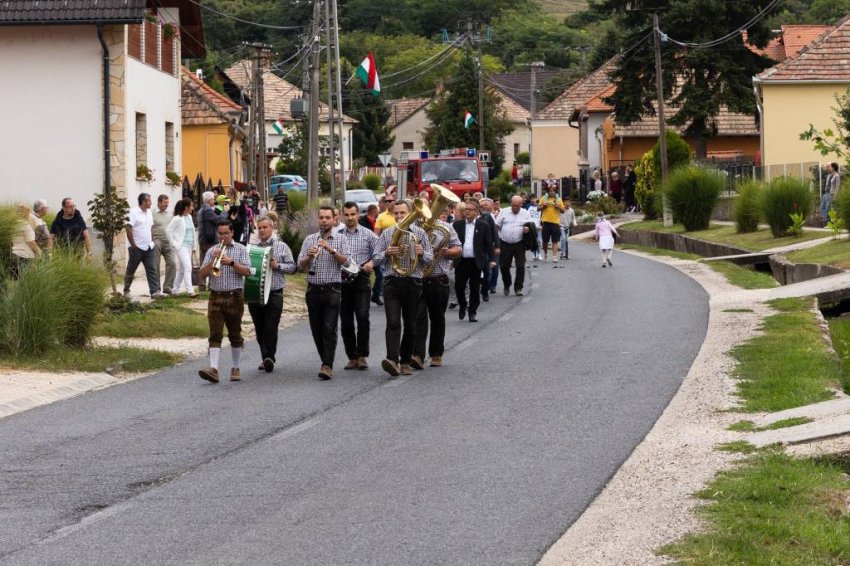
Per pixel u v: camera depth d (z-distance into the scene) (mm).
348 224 20266
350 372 20438
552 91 146875
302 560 9578
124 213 30234
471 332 25641
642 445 13648
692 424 14695
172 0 46469
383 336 25562
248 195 49531
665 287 34688
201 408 17031
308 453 13711
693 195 56000
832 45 63938
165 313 27266
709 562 8875
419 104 153750
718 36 76688
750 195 49969
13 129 39750
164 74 45250
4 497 11914
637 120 79438
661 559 9133
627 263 46469
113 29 39375
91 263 23422
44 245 26594
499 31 161125
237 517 10953
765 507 10453
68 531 10594
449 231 20266
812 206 45594
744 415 14953
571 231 75500
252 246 20141
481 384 18547
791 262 35250
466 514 10867
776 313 25297
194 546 10039
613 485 11828
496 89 136625
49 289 21781
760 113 65000
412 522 10625
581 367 19906
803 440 12820
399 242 19891
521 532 10234
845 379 18266
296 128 111250
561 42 162750
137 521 10898
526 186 126750
